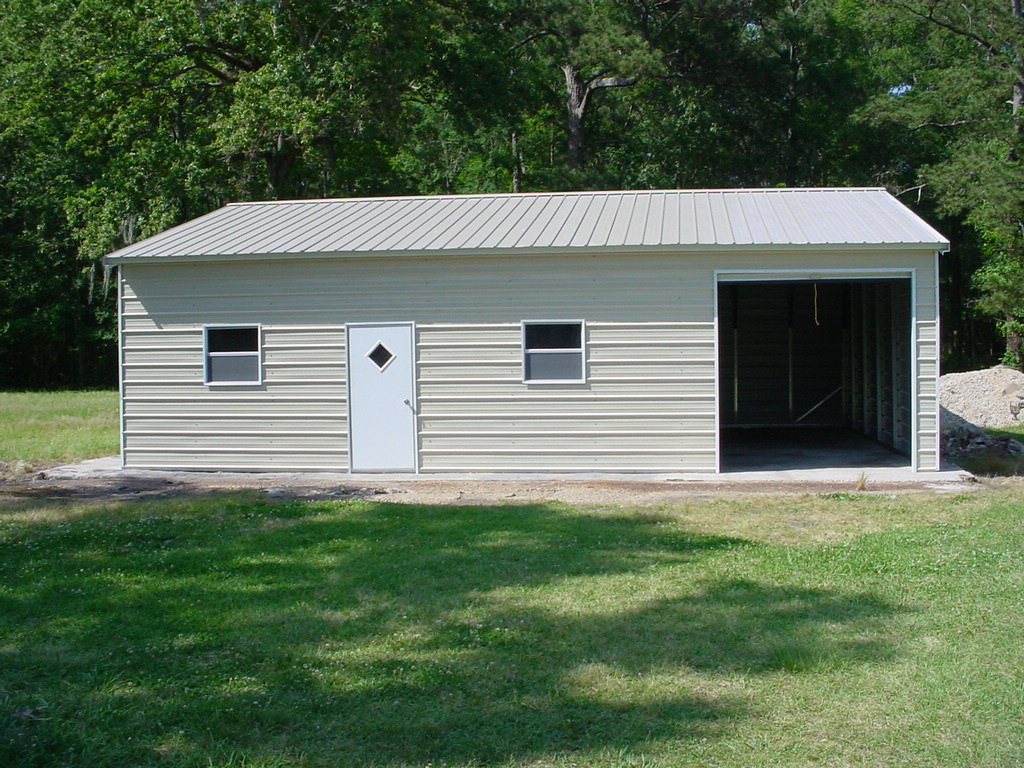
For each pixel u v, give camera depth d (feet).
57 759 15.19
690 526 31.89
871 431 58.80
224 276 46.52
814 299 68.85
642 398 43.83
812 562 26.37
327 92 82.17
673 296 43.39
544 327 44.57
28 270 123.03
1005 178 87.45
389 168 104.47
